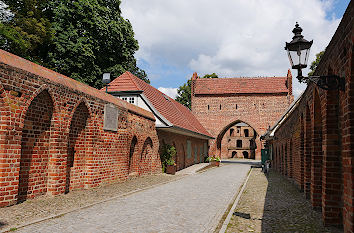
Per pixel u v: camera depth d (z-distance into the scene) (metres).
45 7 22.86
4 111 6.80
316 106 7.72
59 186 8.82
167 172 18.50
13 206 7.07
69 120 9.23
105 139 11.46
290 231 5.88
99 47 24.05
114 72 25.62
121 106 12.80
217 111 40.25
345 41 4.52
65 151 9.09
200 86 41.97
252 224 6.44
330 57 5.71
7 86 6.82
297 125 12.42
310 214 7.43
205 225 6.28
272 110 38.50
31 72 7.58
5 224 5.70
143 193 10.45
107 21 24.48
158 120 17.39
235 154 69.25
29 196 7.94
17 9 20.38
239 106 39.62
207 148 36.34
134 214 7.09
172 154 19.16
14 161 7.07
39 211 6.88
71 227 5.78
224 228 6.03
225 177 17.97
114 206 7.96
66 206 7.61
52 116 8.66
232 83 41.19
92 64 23.56
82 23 23.16
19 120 7.18
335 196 6.14
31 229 5.54
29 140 7.92
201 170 23.19
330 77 4.94
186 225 6.22
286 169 18.33
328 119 6.11
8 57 6.99
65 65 22.09
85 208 7.58
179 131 19.78
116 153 12.40
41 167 8.38
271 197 10.20
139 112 14.80
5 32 17.42
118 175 12.58
